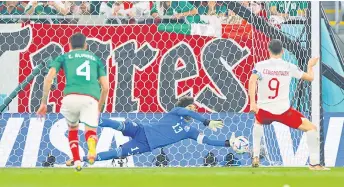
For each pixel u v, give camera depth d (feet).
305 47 121.70
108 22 129.59
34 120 116.26
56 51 122.72
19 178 79.82
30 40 122.83
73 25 123.34
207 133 115.44
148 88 122.72
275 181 82.12
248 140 115.24
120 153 103.91
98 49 122.93
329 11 138.92
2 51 122.62
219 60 124.26
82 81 83.41
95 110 83.56
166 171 82.58
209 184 81.46
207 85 123.54
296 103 118.73
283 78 90.22
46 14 130.11
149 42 123.54
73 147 83.61
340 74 124.36
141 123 108.99
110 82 122.42
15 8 129.29
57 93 120.47
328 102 123.03
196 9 128.06
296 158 114.73
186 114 106.01
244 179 81.61
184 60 123.75
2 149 114.73
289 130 115.96
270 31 126.31
